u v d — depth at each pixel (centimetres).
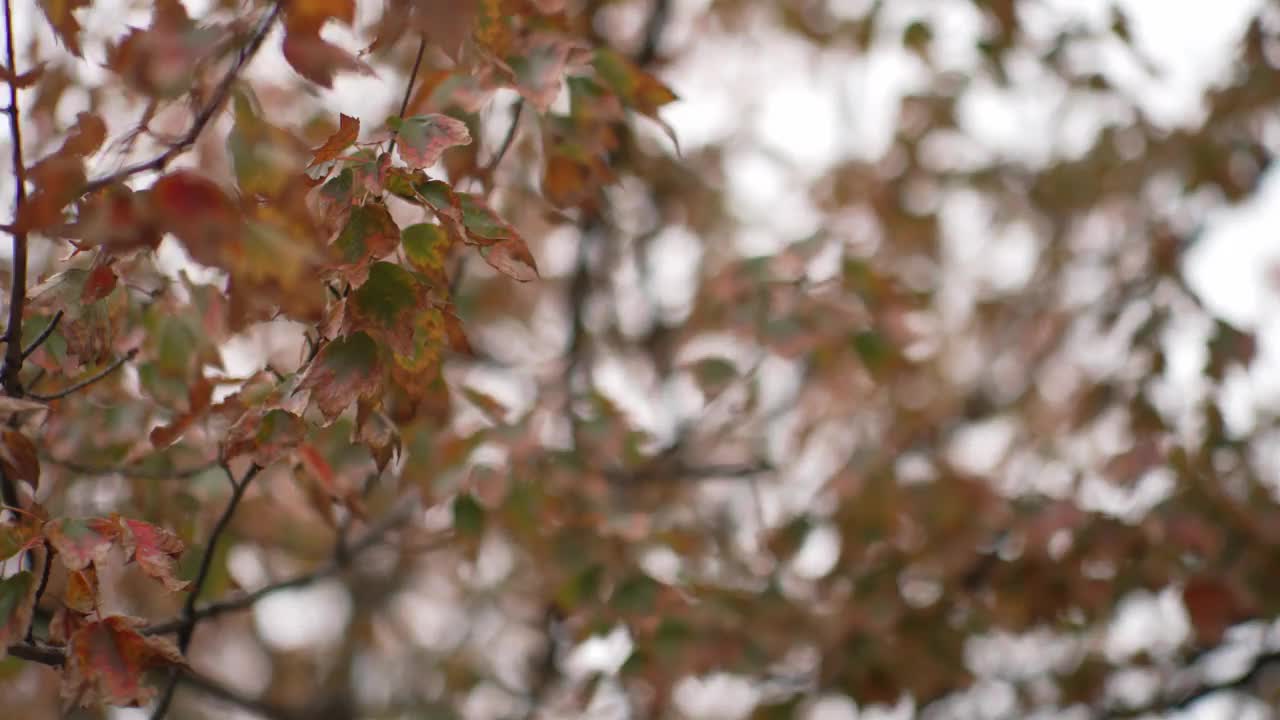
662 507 374
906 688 340
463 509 265
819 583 361
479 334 461
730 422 393
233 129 152
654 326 459
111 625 167
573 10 376
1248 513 320
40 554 190
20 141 164
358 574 523
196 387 219
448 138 164
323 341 163
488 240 164
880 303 334
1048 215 485
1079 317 453
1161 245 396
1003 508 349
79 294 186
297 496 338
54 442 238
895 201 479
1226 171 397
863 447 373
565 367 429
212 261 134
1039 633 399
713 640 293
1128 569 339
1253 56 384
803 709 344
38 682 342
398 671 561
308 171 161
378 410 181
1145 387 343
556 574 279
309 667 566
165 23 155
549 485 272
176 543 177
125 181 145
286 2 151
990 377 501
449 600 550
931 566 362
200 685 348
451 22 150
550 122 220
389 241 158
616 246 461
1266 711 377
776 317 310
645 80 217
